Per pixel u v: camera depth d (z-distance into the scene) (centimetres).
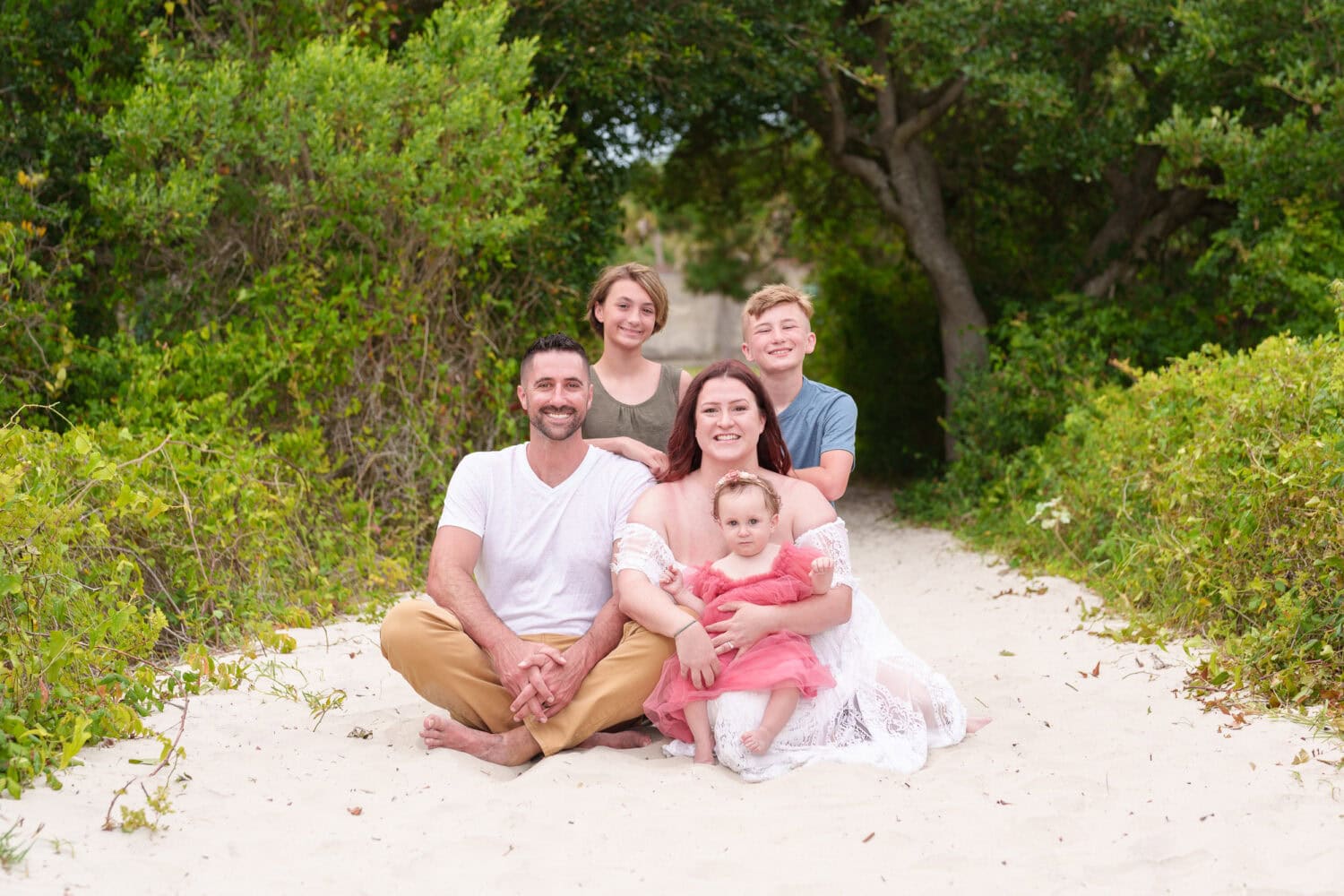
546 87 944
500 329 861
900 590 775
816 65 1066
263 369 725
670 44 944
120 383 720
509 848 330
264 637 535
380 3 800
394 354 780
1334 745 398
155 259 786
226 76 714
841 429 468
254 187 764
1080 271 1136
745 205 1449
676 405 498
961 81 1091
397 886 306
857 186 1359
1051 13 950
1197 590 554
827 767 385
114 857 310
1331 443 506
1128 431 727
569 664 407
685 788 376
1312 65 830
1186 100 974
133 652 453
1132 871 312
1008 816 346
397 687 504
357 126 748
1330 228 881
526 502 434
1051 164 1031
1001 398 1019
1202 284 1053
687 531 423
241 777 378
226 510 601
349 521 725
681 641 396
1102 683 491
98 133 757
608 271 499
